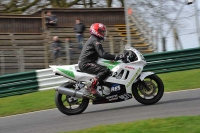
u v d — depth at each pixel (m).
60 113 10.64
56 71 9.92
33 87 15.75
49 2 29.77
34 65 20.78
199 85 13.48
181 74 15.91
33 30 27.61
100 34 9.95
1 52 19.27
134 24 25.61
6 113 11.73
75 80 9.92
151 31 20.64
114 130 7.11
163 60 17.05
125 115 9.16
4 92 15.39
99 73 9.77
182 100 10.66
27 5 28.94
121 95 9.98
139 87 10.06
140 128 7.09
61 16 27.69
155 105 10.09
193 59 17.30
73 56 19.03
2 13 28.39
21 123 9.83
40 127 8.94
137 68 10.00
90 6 30.34
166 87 13.54
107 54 9.73
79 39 20.00
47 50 20.58
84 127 8.34
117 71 9.91
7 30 26.97
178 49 17.72
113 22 28.70
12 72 19.36
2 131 9.05
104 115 9.48
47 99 13.23
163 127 7.03
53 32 24.33
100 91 9.91
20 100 13.59
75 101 9.95
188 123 7.13
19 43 22.53
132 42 22.75
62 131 8.19
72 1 29.81
